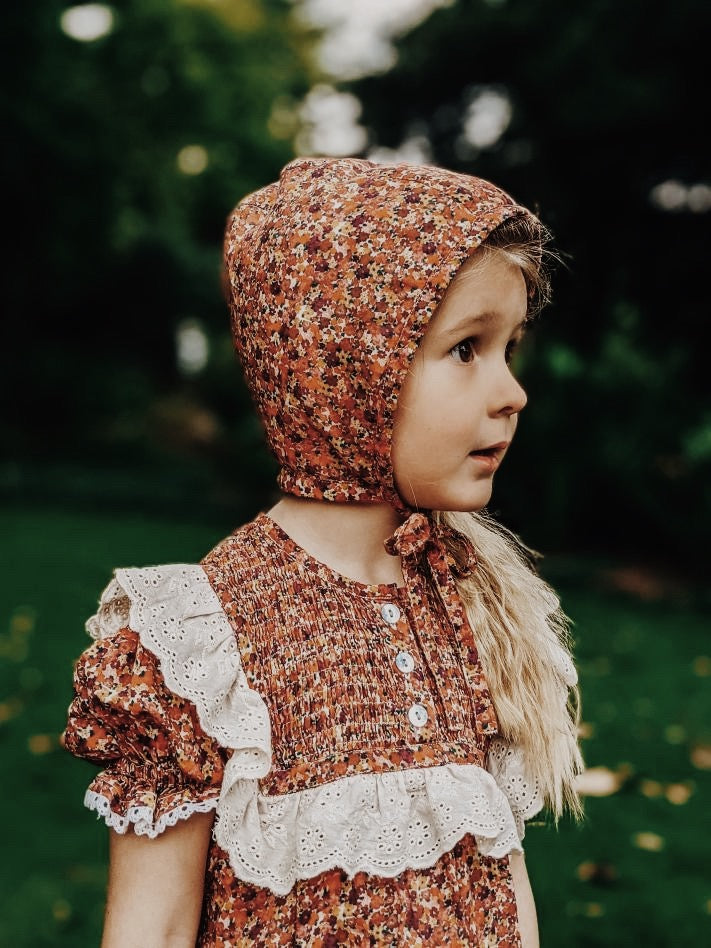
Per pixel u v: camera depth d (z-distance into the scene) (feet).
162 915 3.66
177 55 74.95
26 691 15.81
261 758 3.62
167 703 3.71
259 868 3.59
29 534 33.30
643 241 37.32
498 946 4.01
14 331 65.10
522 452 30.07
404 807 3.72
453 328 3.91
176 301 79.61
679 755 14.16
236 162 85.92
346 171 4.15
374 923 3.69
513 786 4.41
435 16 43.78
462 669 4.16
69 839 11.03
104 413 67.77
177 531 35.37
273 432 4.15
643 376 29.84
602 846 11.27
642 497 29.37
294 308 3.93
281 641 3.82
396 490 4.06
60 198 60.64
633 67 36.22
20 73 56.54
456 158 44.62
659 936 9.38
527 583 4.77
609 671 18.75
